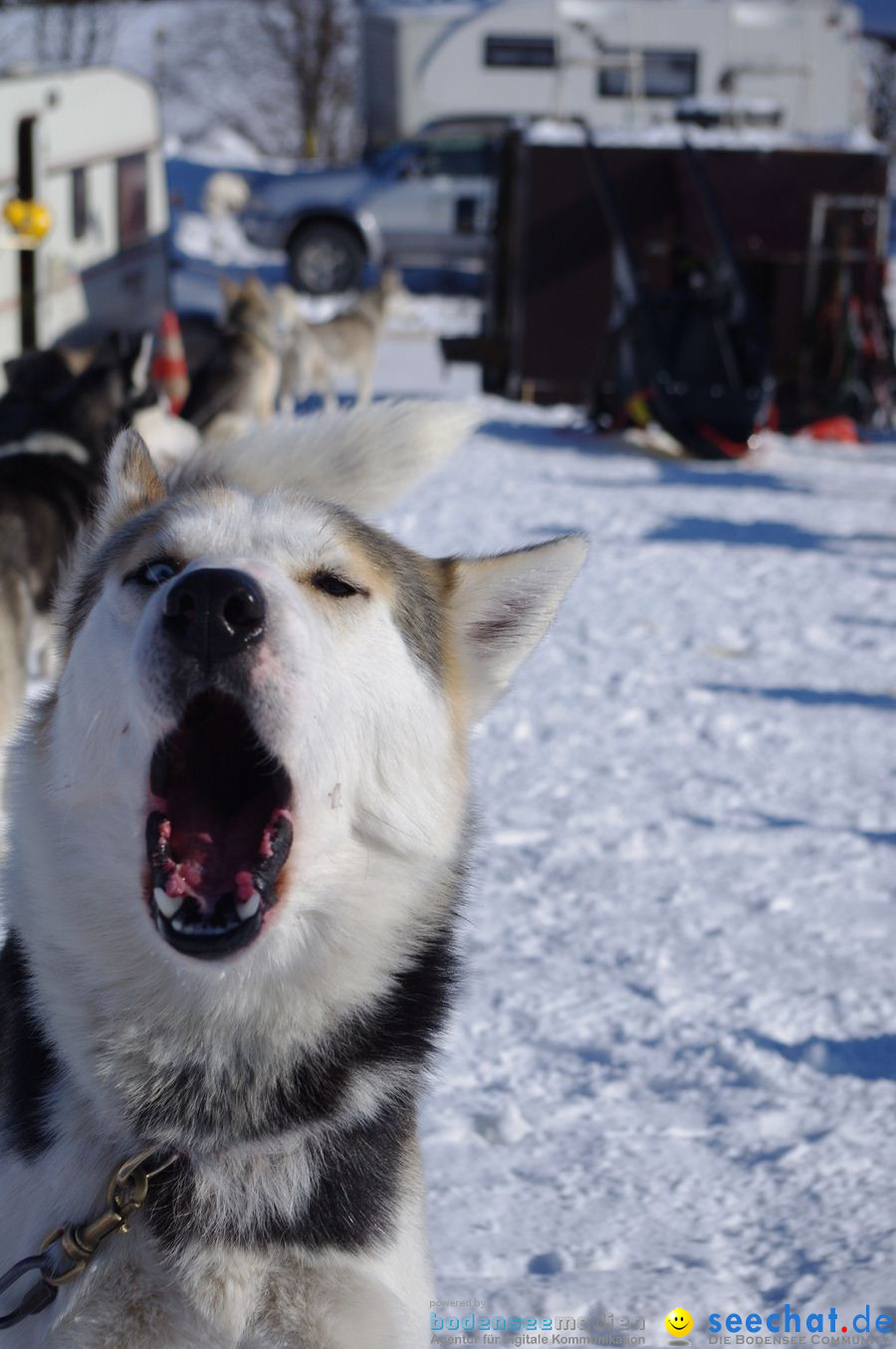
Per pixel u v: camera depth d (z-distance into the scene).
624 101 25.44
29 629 6.48
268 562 2.60
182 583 2.42
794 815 6.13
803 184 16.64
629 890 5.30
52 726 2.65
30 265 15.09
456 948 2.92
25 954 2.66
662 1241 3.29
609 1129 3.79
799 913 5.14
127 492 3.07
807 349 16.73
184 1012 2.54
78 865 2.54
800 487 13.77
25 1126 2.59
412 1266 2.66
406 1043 2.70
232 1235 2.47
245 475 3.39
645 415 14.91
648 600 9.54
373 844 2.66
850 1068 4.09
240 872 2.47
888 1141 3.69
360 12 27.53
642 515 11.99
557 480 13.32
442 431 3.48
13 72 15.23
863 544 11.41
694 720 7.35
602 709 7.48
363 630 2.68
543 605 3.10
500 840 5.74
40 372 7.89
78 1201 2.51
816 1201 3.43
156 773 2.44
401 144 26.03
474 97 25.94
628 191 16.72
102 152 16.88
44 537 6.49
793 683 8.02
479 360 17.62
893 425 18.20
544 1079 4.02
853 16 24.38
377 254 25.88
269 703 2.45
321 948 2.60
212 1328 2.45
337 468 3.43
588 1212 3.41
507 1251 3.24
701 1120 3.83
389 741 2.67
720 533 11.53
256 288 14.88
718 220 15.12
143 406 7.70
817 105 24.27
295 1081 2.56
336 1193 2.54
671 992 4.49
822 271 16.75
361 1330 2.44
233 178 28.16
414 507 11.67
